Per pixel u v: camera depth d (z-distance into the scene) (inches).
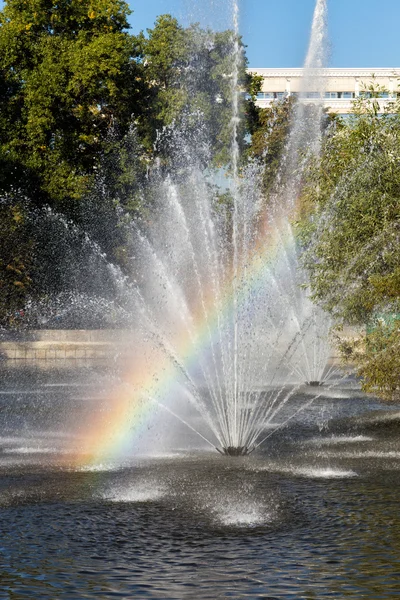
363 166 815.1
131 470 535.8
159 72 1916.8
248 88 1948.8
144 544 362.0
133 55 1905.8
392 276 740.7
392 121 855.7
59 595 297.7
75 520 405.1
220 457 585.0
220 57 1900.8
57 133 1790.1
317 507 428.8
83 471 533.6
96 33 1829.5
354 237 801.6
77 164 1834.4
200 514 416.2
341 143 890.1
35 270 1815.9
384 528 385.4
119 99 1804.9
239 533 379.2
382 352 747.4
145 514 417.1
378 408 868.0
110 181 1850.4
